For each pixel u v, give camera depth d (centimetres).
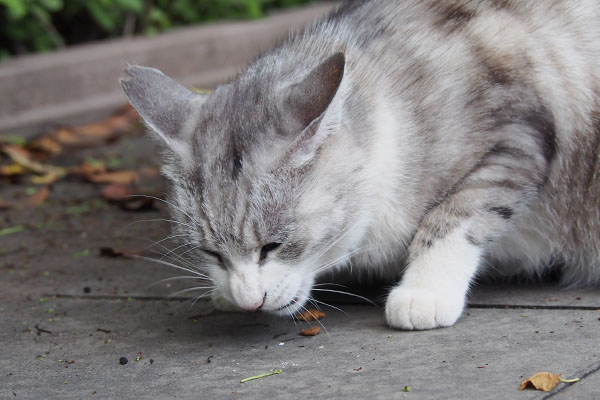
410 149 407
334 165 382
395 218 412
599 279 443
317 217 379
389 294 402
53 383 357
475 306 411
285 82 398
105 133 816
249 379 343
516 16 430
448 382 321
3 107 818
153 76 418
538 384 307
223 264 389
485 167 408
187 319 428
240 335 399
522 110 413
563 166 430
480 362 337
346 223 392
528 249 441
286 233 374
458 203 406
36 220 621
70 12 945
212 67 970
